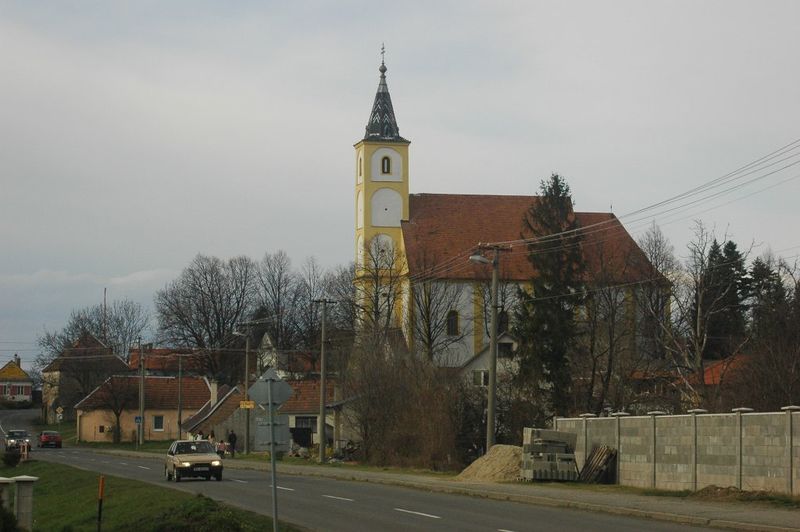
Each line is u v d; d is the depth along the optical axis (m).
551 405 64.12
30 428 119.31
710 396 52.47
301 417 81.50
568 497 30.22
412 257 91.88
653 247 74.19
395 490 36.28
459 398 58.19
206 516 24.14
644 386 62.41
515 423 59.00
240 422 83.38
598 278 74.00
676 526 23.05
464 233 94.38
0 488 22.48
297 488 37.47
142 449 86.38
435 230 94.50
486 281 89.06
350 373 63.56
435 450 54.59
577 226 75.75
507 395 61.59
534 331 65.75
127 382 103.94
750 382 46.91
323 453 59.97
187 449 43.25
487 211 96.50
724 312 71.88
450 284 89.56
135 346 145.88
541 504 29.77
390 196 95.50
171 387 106.00
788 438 27.70
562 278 67.56
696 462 31.59
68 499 38.59
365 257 93.12
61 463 59.50
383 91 96.94
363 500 31.41
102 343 134.25
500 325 85.12
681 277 68.31
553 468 37.75
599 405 62.84
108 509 31.94
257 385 20.59
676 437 32.69
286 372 96.94
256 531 22.78
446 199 97.19
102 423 104.00
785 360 46.38
